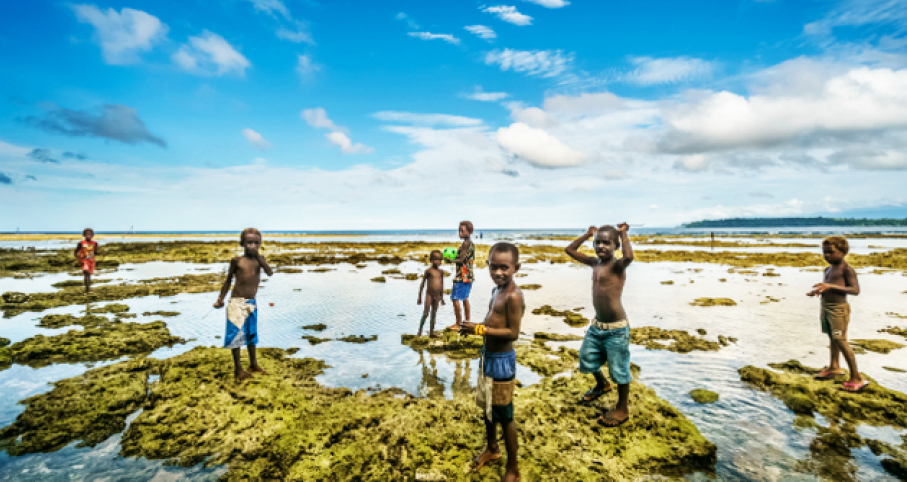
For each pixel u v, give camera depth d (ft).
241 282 18.01
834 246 18.48
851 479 12.24
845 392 17.19
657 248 136.56
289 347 25.68
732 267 77.30
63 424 15.15
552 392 17.54
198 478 12.36
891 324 31.30
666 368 21.81
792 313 35.65
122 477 12.35
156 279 58.49
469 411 16.12
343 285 54.29
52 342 25.02
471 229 27.96
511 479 11.94
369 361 23.02
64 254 93.20
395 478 12.37
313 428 14.69
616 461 13.07
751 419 16.12
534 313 36.40
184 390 16.80
